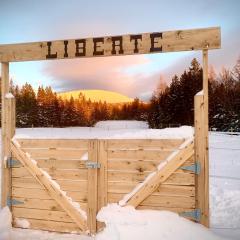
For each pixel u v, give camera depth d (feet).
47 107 187.52
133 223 15.79
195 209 15.80
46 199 17.70
